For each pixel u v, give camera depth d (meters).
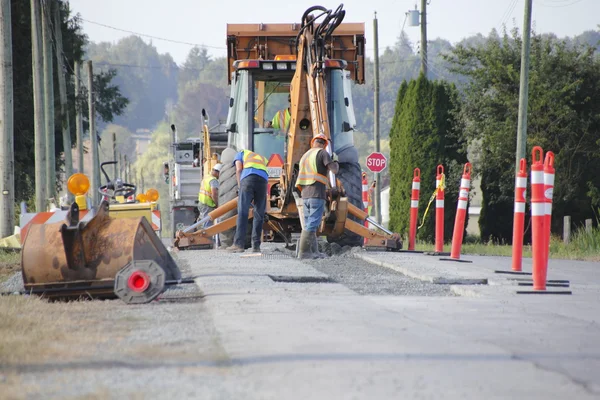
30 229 25.91
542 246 28.00
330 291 25.52
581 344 16.61
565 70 94.12
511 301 24.78
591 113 92.81
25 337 16.55
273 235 47.19
